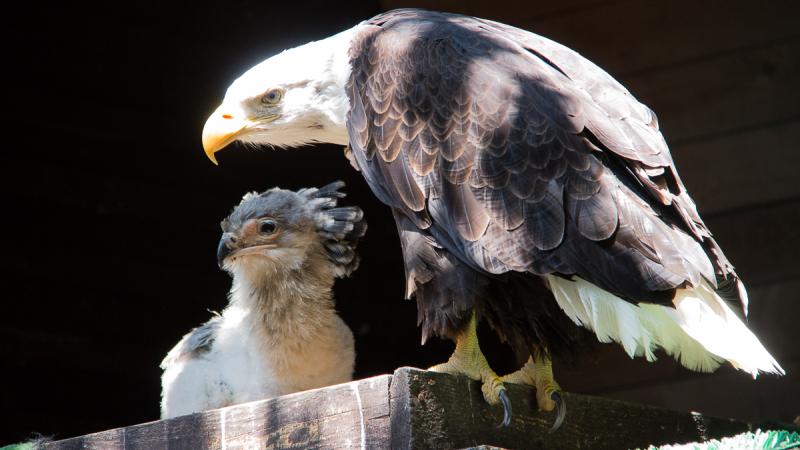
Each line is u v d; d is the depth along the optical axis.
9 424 14.82
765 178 14.95
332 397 7.28
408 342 16.91
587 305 7.98
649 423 8.50
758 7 15.25
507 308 8.58
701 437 8.73
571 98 8.38
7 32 15.68
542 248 7.95
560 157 8.13
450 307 8.30
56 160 15.74
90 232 15.75
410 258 8.54
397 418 7.07
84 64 16.06
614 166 8.19
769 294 14.66
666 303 7.69
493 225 8.14
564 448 8.05
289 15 17.20
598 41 15.60
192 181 16.47
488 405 7.63
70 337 15.36
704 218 15.06
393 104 8.83
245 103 9.92
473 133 8.38
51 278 15.41
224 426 7.58
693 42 15.38
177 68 16.59
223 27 16.92
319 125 9.98
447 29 9.08
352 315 16.70
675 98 15.33
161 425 7.79
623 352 14.93
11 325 15.09
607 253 7.84
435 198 8.43
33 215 15.49
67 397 15.24
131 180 16.12
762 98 15.12
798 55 15.09
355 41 9.49
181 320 15.98
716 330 7.59
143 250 15.97
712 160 15.15
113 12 16.31
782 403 14.33
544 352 8.52
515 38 9.22
